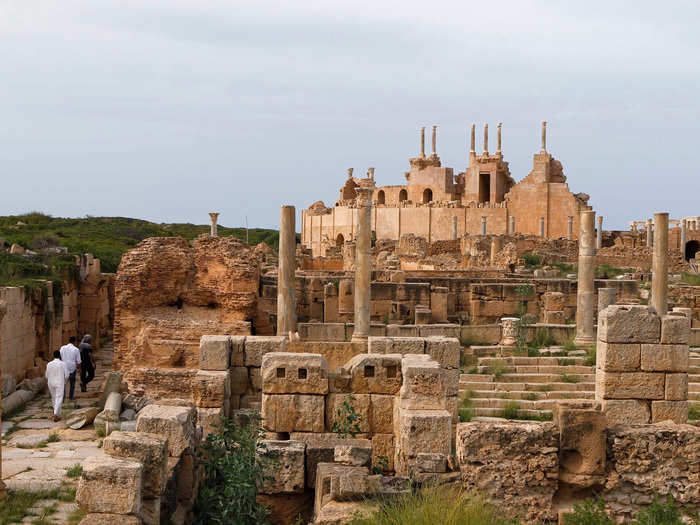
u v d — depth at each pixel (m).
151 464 8.49
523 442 9.66
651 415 13.42
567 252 73.12
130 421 19.08
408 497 8.92
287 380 12.67
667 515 9.29
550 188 94.69
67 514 11.71
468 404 21.02
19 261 30.92
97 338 34.81
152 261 26.05
